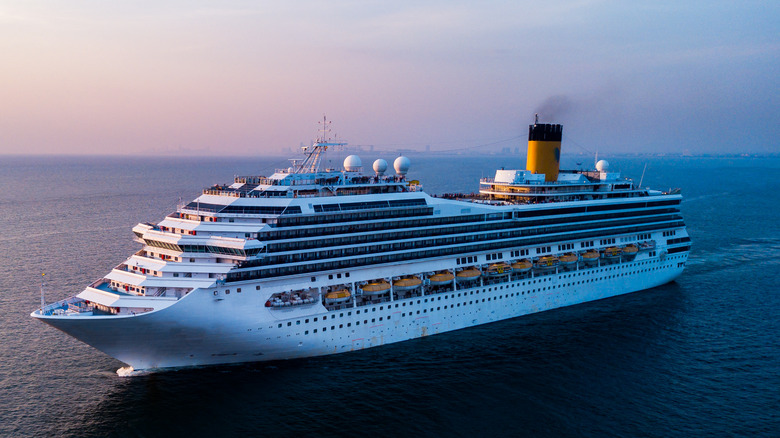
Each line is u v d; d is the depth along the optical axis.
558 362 64.25
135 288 58.03
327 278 63.91
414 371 61.53
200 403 53.84
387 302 67.38
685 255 99.94
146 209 183.88
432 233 72.62
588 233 87.06
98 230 141.88
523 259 80.56
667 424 51.06
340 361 63.50
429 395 56.28
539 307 82.12
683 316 80.50
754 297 89.88
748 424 51.03
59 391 55.47
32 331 70.69
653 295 91.62
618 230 91.19
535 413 52.94
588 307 85.00
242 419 51.38
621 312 82.50
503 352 67.00
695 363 64.12
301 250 61.62
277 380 58.66
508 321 78.06
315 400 54.91
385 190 72.62
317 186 66.69
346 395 55.97
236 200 61.47
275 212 61.47
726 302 87.38
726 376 60.75
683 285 97.62
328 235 63.62
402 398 55.62
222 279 56.59
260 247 58.09
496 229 77.94
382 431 49.81
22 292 85.88
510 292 78.44
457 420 51.66
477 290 74.88
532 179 90.25
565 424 51.06
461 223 74.62
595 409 53.75
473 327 75.44
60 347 66.12
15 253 112.62
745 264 111.25
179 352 58.28
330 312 63.34
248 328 58.66
